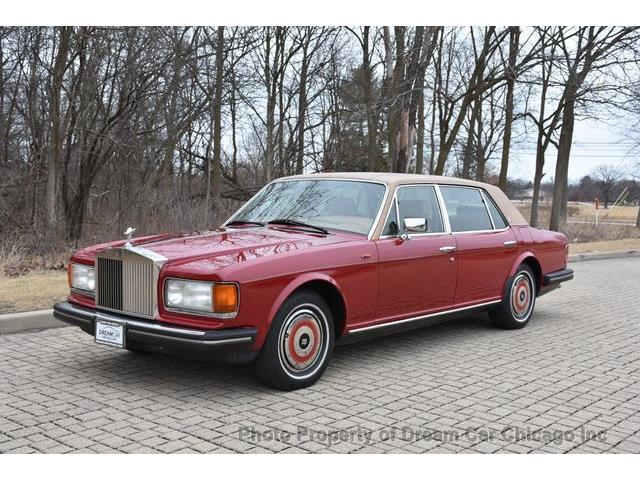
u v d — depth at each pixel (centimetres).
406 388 530
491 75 1972
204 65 1714
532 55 1898
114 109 1589
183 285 480
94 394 496
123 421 439
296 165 2627
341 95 2606
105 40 1445
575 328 796
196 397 494
